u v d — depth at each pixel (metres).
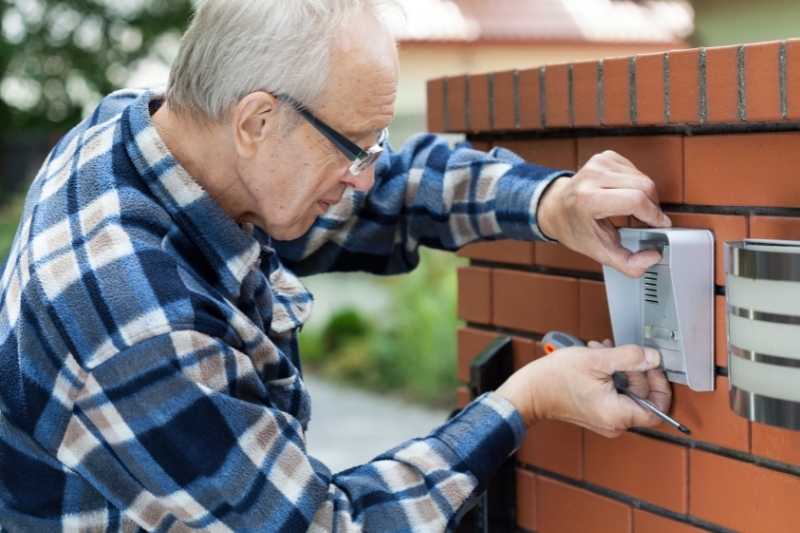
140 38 10.54
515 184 1.60
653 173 1.50
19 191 11.99
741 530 1.44
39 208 1.43
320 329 7.44
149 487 1.30
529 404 1.46
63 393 1.30
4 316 1.40
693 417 1.48
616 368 1.42
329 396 6.50
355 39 1.31
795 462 1.36
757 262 1.18
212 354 1.28
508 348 1.79
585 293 1.64
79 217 1.36
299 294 1.68
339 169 1.37
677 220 1.47
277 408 1.48
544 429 1.75
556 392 1.45
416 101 7.41
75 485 1.36
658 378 1.48
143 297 1.27
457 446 1.40
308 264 1.84
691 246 1.39
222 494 1.28
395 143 8.40
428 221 1.75
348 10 1.31
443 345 6.43
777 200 1.33
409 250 1.83
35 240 1.38
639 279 1.48
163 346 1.25
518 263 1.79
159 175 1.36
